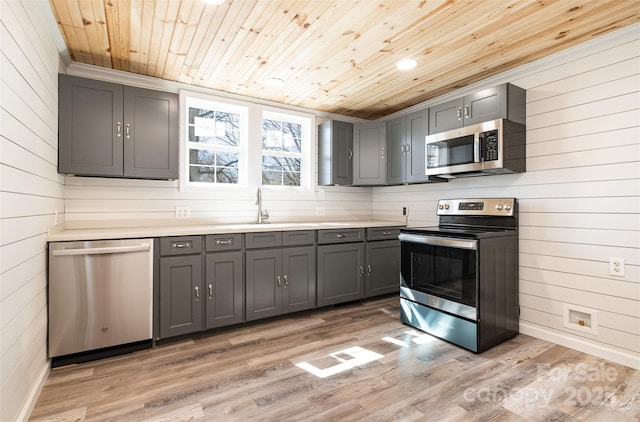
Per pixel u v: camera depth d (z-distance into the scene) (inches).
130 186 120.3
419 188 156.1
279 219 154.9
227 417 67.2
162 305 101.8
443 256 107.7
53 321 85.6
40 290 78.8
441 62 109.5
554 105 104.3
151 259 99.7
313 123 164.7
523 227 111.7
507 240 108.0
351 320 125.2
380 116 175.5
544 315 106.1
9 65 57.1
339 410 69.6
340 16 83.0
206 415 67.9
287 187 160.2
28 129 68.0
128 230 106.1
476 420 66.2
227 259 113.2
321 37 93.3
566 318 101.0
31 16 69.1
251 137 145.6
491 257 101.7
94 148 102.2
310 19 84.1
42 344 80.2
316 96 143.8
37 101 74.4
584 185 97.4
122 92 106.9
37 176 75.2
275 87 132.6
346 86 131.5
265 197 150.7
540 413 68.4
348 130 162.4
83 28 88.0
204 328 108.7
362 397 74.2
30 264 70.6
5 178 55.8
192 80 125.0
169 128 115.3
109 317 93.1
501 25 87.1
